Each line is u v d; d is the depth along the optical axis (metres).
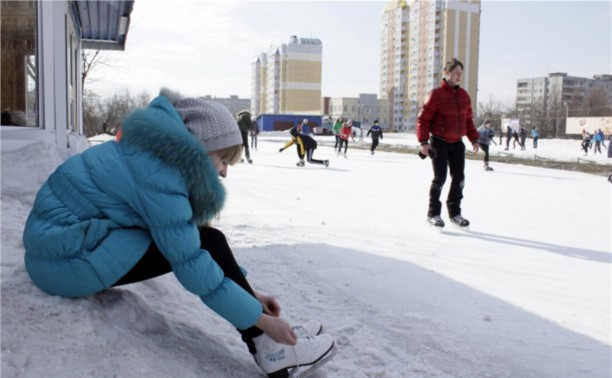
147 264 2.08
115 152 2.00
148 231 2.04
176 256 1.94
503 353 3.01
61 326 1.97
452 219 6.58
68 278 2.00
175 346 2.25
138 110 2.01
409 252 5.25
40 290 2.10
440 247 5.56
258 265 4.48
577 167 20.44
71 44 9.80
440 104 6.32
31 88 5.30
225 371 2.24
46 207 2.01
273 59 122.31
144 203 1.91
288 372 2.27
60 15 6.37
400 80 125.94
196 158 1.94
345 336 3.11
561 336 3.28
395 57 126.88
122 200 1.97
